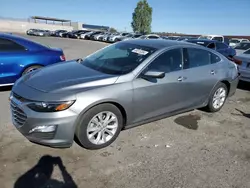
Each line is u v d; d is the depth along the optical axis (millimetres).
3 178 2594
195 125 4301
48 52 5953
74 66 3930
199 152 3387
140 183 2664
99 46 22703
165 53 3879
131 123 3584
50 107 2838
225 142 3738
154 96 3666
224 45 11219
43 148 3223
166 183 2689
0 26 55250
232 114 4980
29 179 2607
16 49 5492
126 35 34344
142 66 3559
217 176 2865
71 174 2740
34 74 3623
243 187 2703
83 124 3055
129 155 3201
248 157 3334
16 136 3494
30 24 59375
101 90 3102
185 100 4219
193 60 4312
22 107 2945
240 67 6996
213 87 4656
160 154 3270
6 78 5340
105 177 2729
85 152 3203
